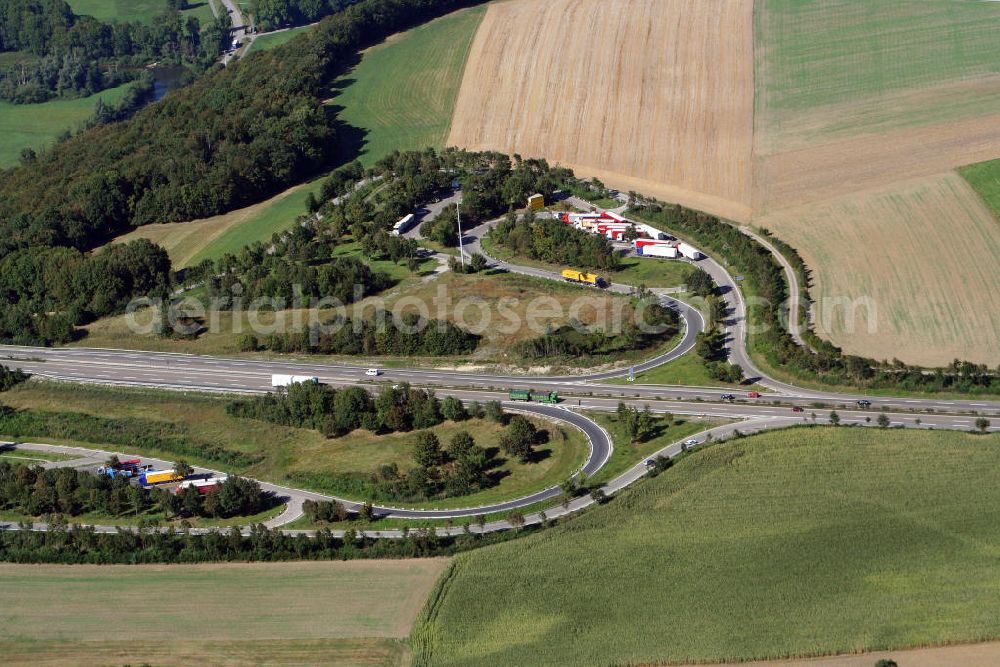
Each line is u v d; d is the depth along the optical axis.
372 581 141.50
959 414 166.25
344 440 178.62
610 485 157.88
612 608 131.25
